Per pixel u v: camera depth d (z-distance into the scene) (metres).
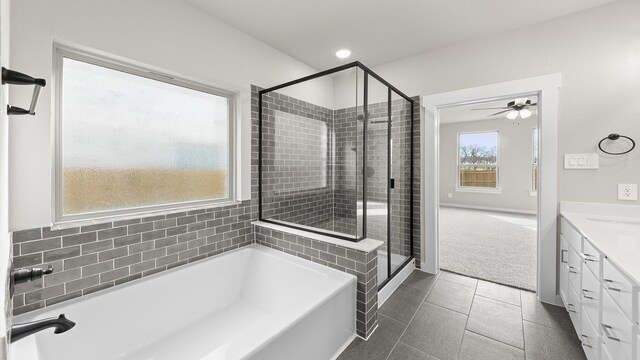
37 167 1.38
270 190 2.57
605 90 1.97
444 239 4.10
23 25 1.32
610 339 1.22
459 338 1.80
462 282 2.61
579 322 1.67
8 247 0.96
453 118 6.60
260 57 2.52
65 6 1.45
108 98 1.70
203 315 1.99
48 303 1.43
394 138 2.60
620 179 1.94
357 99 2.16
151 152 1.91
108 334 1.55
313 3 1.99
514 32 2.31
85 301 1.49
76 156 1.58
